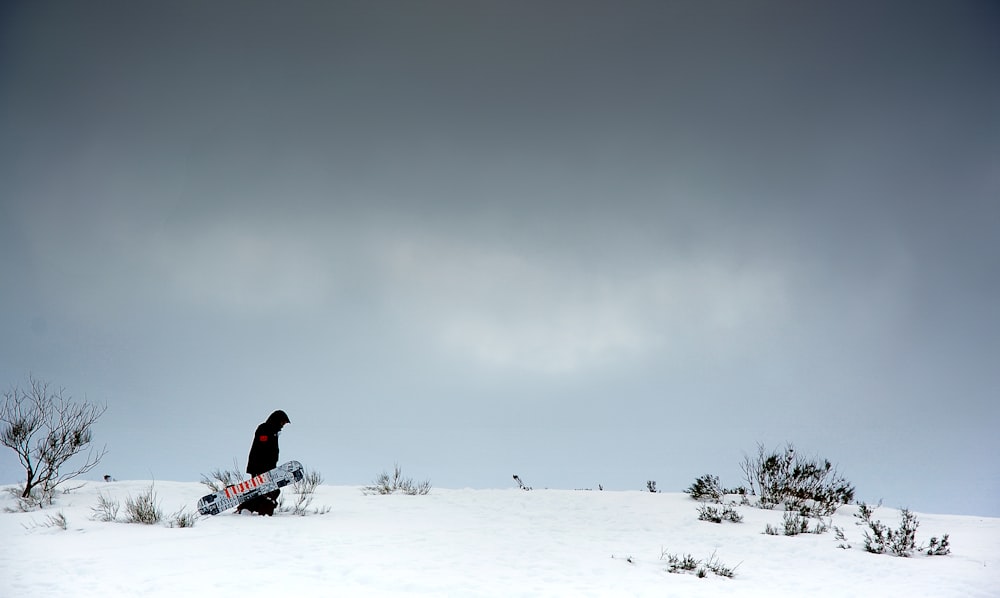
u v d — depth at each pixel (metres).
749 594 9.62
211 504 14.80
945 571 11.34
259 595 8.70
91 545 11.65
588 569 10.80
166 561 10.47
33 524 13.70
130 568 10.01
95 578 9.41
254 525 13.83
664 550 12.59
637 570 10.87
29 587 8.93
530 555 11.70
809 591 9.95
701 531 14.73
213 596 8.61
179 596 8.58
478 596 8.89
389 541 12.48
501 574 10.20
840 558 12.27
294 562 10.53
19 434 17.09
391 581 9.48
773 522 16.30
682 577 10.49
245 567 10.16
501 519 15.70
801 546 13.30
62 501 16.69
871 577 10.91
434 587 9.25
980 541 14.62
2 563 10.29
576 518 16.09
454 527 14.40
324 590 8.99
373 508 16.98
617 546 12.86
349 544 12.05
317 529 13.57
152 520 13.89
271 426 15.58
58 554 10.95
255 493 15.08
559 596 9.05
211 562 10.44
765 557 12.34
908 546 13.33
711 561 11.70
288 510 15.98
